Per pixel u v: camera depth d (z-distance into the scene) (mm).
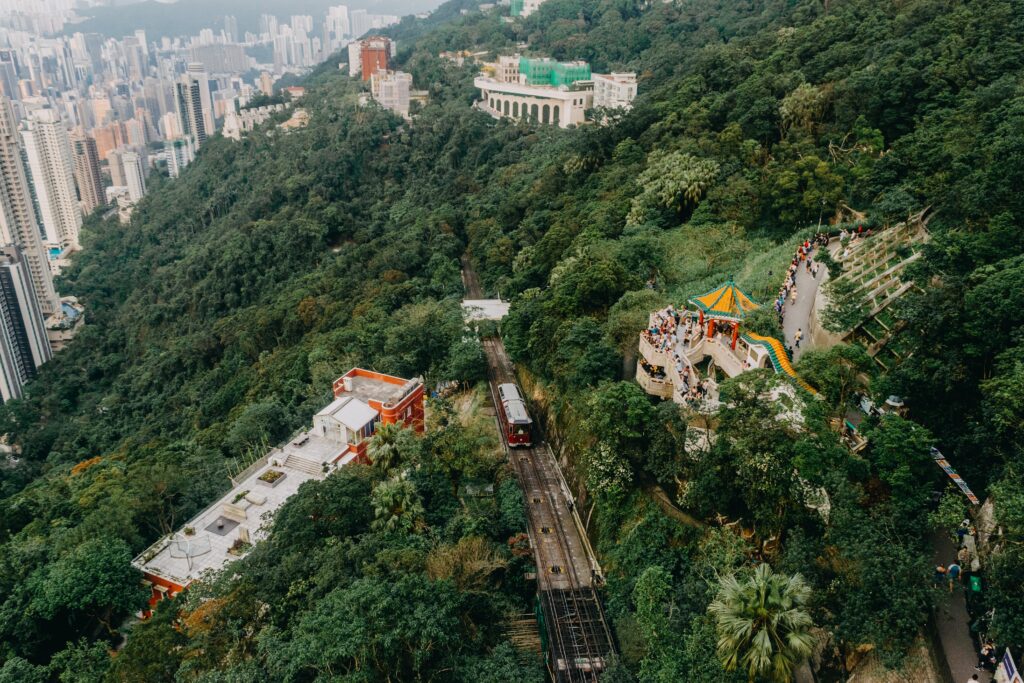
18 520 84062
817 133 112688
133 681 52875
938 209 82312
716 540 54625
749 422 54219
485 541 65812
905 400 58719
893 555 44156
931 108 100812
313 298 148125
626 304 84562
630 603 58750
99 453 141000
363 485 69062
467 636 58406
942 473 52625
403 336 106188
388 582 55781
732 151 115562
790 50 137750
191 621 57344
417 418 88688
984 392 52875
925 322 58562
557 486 78500
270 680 51062
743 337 68688
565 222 125312
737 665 44344
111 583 64562
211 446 100188
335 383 90688
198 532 74250
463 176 190750
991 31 106500
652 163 124125
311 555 62188
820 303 75125
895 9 129625
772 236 99688
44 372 196000
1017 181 70438
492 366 107312
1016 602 40438
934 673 42750
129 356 190250
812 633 48625
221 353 157750
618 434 65750
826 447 51562
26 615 63094
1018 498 42094
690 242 99562
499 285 129000
